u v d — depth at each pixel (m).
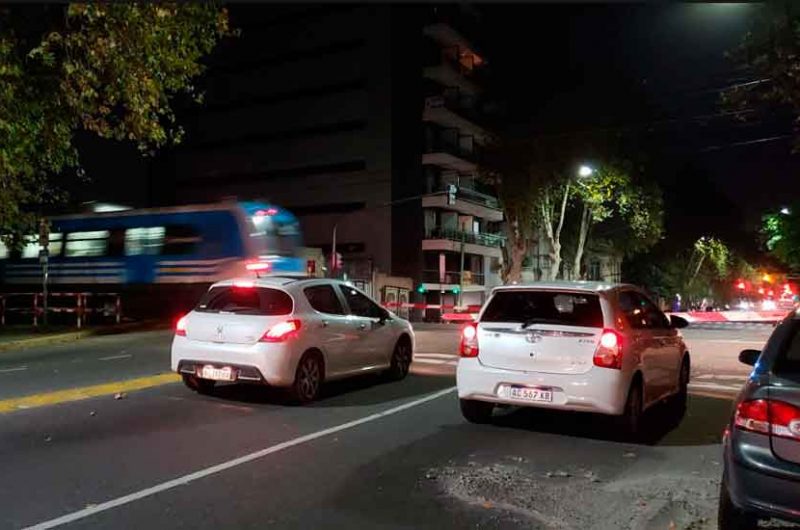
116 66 12.16
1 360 14.45
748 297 84.62
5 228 19.12
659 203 41.03
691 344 17.92
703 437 7.93
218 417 8.62
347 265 45.81
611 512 5.39
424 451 7.09
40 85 12.41
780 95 11.31
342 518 5.16
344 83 47.72
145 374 12.08
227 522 5.05
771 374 4.44
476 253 54.28
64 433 7.71
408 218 47.00
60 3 11.79
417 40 48.81
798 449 4.12
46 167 15.55
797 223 31.66
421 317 46.81
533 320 7.85
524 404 7.69
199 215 26.09
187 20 12.76
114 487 5.83
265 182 50.16
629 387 7.55
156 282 26.62
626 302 8.27
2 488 5.79
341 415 8.82
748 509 4.25
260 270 24.69
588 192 40.56
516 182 40.16
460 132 53.59
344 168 47.41
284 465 6.53
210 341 9.49
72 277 28.58
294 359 9.29
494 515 5.29
